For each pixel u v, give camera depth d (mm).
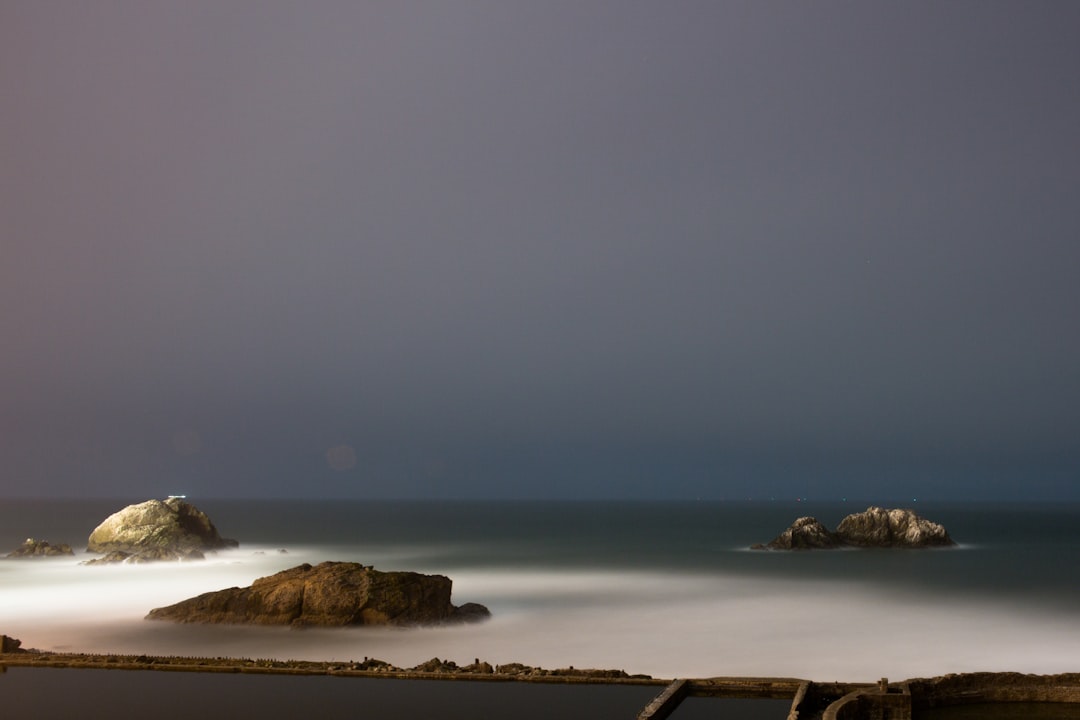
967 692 25766
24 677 29438
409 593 45688
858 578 75312
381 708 25656
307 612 44406
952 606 58094
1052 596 63281
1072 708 25172
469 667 32438
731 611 55188
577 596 62469
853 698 24125
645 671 38156
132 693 27219
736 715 24969
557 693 27578
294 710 25406
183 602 47312
